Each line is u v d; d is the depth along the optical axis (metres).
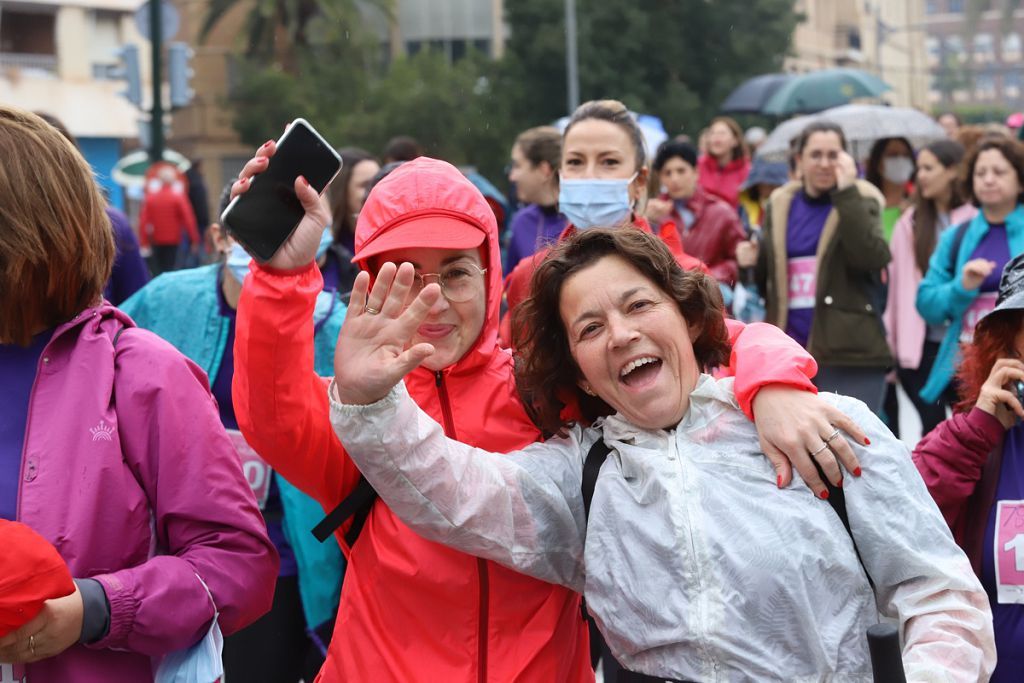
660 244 2.83
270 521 4.55
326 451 2.87
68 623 2.43
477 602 2.89
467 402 3.05
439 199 2.97
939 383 7.11
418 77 40.12
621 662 2.79
